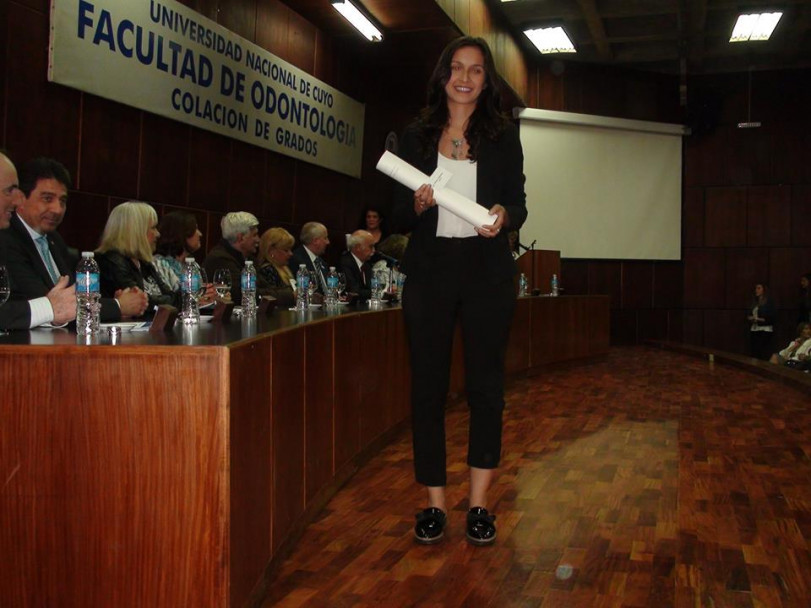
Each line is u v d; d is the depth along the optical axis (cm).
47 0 379
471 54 223
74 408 152
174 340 166
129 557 152
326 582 204
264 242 462
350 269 528
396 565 217
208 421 151
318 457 259
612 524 257
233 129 536
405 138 233
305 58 642
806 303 1011
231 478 155
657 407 518
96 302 199
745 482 316
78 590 153
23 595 153
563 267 1055
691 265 1106
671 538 243
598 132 1067
